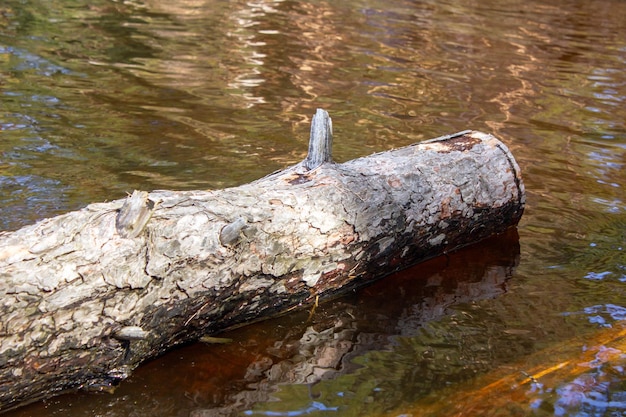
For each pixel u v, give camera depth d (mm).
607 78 7496
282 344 2863
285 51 7629
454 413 2432
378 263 3281
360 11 10156
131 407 2439
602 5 12375
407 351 2830
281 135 5102
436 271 3545
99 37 7590
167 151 4652
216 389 2555
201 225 2598
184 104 5676
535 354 2816
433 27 9484
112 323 2426
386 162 3387
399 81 6836
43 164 4285
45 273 2287
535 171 4785
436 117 5801
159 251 2494
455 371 2691
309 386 2582
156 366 2684
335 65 7246
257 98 5969
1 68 6191
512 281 3449
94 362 2475
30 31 7566
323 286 3107
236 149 4766
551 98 6625
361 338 2926
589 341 2912
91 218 2432
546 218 4121
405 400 2502
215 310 2748
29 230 2354
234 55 7301
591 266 3594
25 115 5113
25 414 2381
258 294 2857
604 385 2615
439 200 3412
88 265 2357
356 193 3113
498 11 11086
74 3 9102
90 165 4332
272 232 2789
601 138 5566
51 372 2389
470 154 3654
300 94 6176
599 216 4168
